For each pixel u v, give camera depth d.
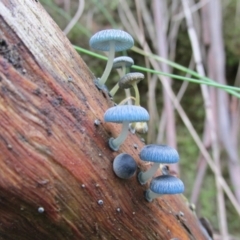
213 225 0.27
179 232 0.13
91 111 0.10
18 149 0.09
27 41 0.09
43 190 0.09
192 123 0.29
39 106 0.09
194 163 0.28
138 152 0.12
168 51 0.28
